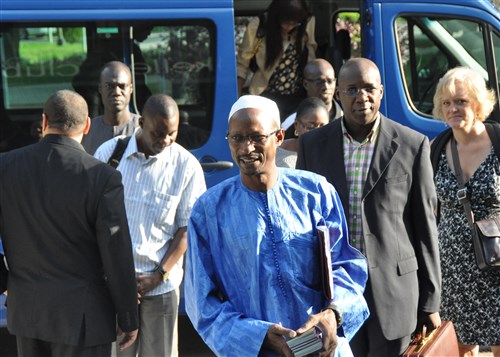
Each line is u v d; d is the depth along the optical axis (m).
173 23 6.55
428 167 4.38
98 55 6.48
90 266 4.18
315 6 7.72
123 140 5.05
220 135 6.63
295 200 3.35
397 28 6.96
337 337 3.26
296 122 5.80
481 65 7.09
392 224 4.28
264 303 3.28
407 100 6.96
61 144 4.18
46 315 4.12
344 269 3.42
